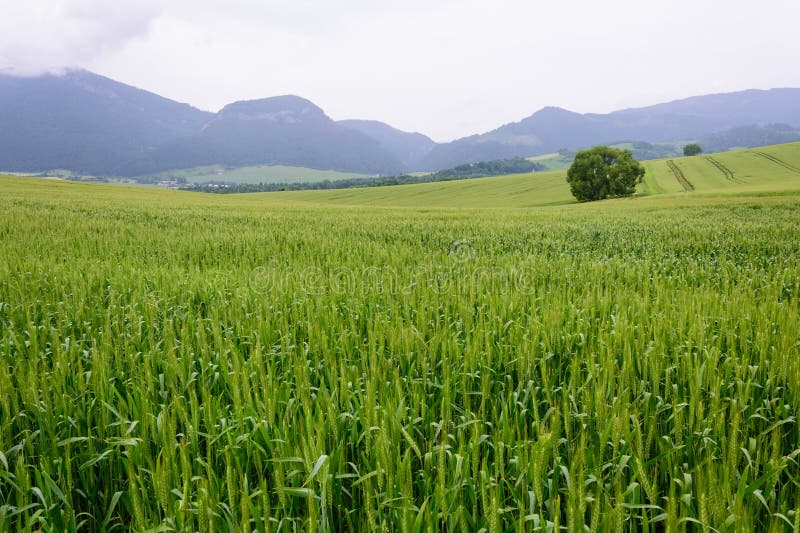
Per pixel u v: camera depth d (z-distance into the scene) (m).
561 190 101.44
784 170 100.38
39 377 4.26
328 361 4.57
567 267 10.48
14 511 2.73
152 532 2.49
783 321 5.67
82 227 18.22
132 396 4.05
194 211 30.31
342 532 3.01
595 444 3.47
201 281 8.20
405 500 2.50
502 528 2.86
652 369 4.23
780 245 14.98
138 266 10.52
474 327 5.72
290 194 127.88
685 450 3.41
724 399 4.08
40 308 6.71
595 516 2.39
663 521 3.03
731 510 2.56
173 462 2.95
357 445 3.47
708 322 5.82
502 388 4.55
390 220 26.27
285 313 6.34
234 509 2.62
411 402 3.89
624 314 5.79
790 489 3.22
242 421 3.36
